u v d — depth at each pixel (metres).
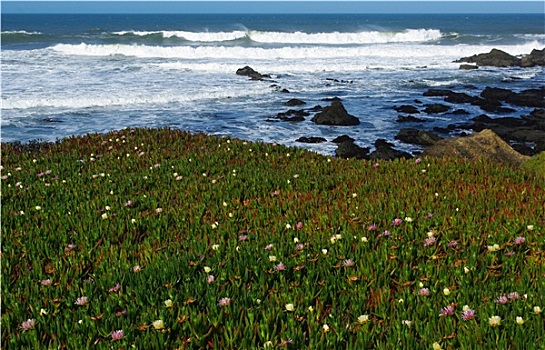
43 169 12.02
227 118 30.86
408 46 66.00
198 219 8.43
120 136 15.23
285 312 5.27
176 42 71.62
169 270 6.19
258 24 132.12
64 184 10.62
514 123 29.50
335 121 29.66
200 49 58.19
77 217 8.45
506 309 5.07
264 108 33.66
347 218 8.05
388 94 38.88
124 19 187.75
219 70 48.69
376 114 32.28
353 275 6.07
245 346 4.70
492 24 140.12
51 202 9.45
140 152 13.63
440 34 81.00
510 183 9.69
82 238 7.70
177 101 35.38
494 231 7.16
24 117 29.98
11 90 36.19
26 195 9.82
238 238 7.61
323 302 5.54
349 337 4.79
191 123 29.58
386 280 5.97
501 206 8.33
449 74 48.94
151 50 58.06
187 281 6.05
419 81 44.72
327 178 10.53
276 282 5.97
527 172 10.59
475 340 4.57
